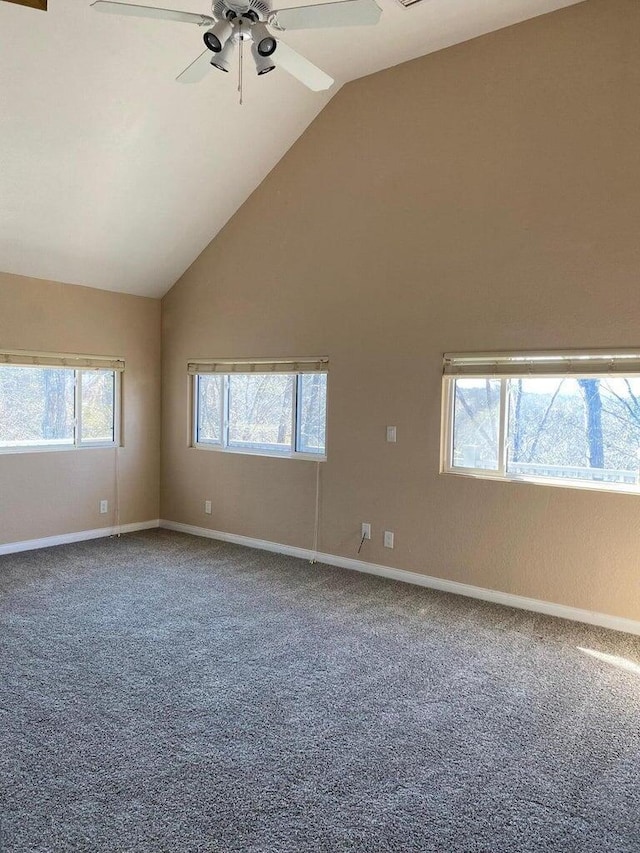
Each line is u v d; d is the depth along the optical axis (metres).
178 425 6.20
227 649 3.33
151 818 1.98
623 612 3.70
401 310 4.57
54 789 2.12
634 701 2.83
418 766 2.30
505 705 2.78
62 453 5.52
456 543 4.35
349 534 4.93
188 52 3.84
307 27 2.66
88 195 4.63
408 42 4.19
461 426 4.39
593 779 2.25
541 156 3.89
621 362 3.66
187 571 4.77
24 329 5.15
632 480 3.75
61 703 2.71
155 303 6.26
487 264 4.14
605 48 3.64
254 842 1.89
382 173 4.63
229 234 5.65
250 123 4.70
